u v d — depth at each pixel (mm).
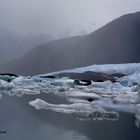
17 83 65812
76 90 59250
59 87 61125
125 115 27188
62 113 26500
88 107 28844
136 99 38562
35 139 16891
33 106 30875
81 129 20094
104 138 17891
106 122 23094
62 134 18469
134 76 96938
